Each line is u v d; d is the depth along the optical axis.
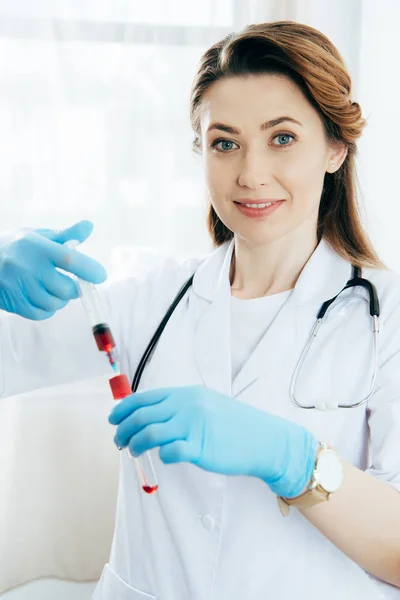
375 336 0.97
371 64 1.92
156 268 1.18
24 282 0.94
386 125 1.93
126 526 1.04
